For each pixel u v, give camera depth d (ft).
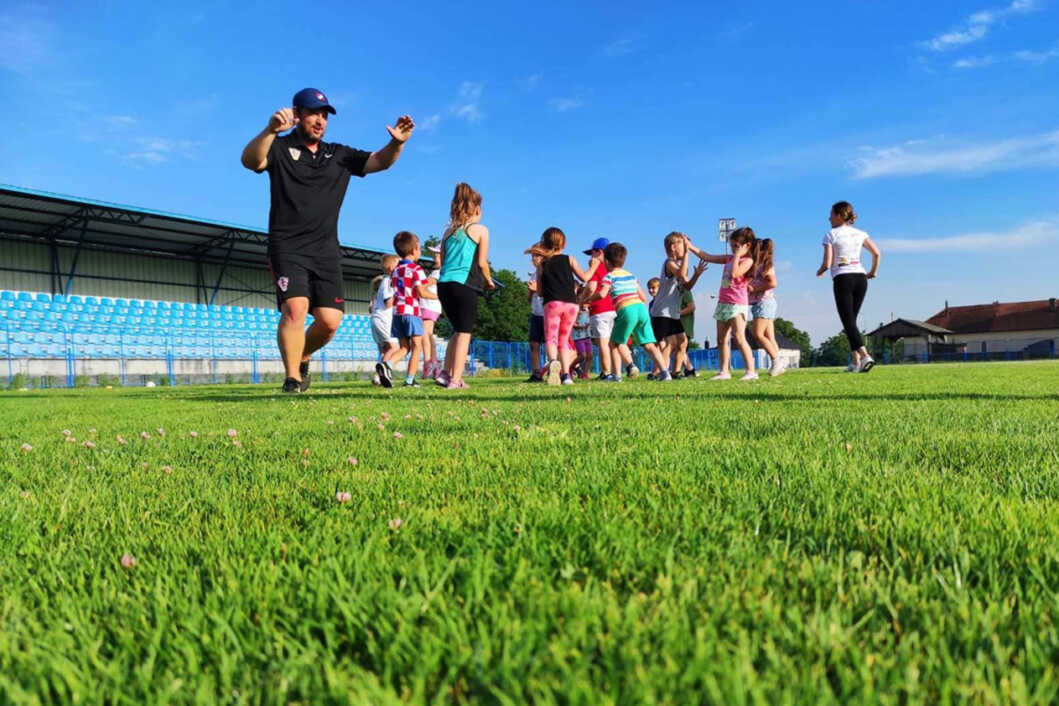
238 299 145.89
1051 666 2.71
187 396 28.48
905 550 4.30
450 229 29.09
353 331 129.90
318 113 22.91
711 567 3.93
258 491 6.70
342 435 11.36
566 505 5.55
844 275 35.76
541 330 42.27
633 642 2.84
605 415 14.01
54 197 99.09
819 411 14.16
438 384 29.40
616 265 38.42
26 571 4.36
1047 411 13.56
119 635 3.33
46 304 101.71
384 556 4.28
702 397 19.53
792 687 2.54
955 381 30.32
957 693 2.52
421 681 2.66
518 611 3.37
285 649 3.19
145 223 115.44
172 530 5.28
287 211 23.48
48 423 15.26
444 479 7.00
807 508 5.40
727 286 34.83
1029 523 4.73
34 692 2.79
